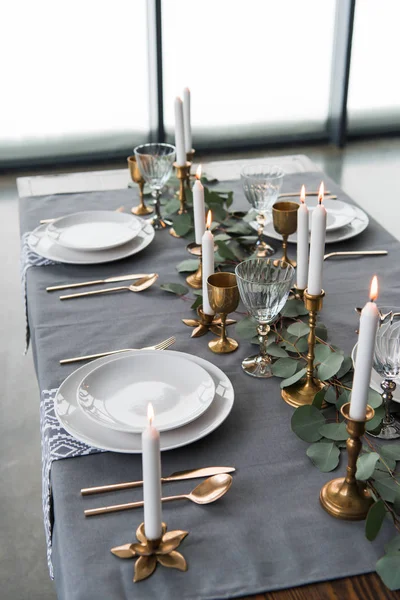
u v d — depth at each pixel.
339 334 1.41
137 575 0.89
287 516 0.98
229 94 4.75
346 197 2.10
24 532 1.95
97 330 1.45
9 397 2.50
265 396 1.23
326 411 1.18
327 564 0.90
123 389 1.20
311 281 1.14
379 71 4.93
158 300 1.57
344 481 0.98
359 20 4.74
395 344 1.08
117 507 1.00
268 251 1.75
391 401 1.19
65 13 4.23
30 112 4.43
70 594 0.88
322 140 5.05
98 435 1.10
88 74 4.43
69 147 4.60
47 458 1.12
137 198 2.15
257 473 1.06
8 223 3.82
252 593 0.87
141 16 4.34
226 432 1.14
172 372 1.23
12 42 4.23
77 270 1.70
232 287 1.27
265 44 4.65
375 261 1.73
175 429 1.11
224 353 1.35
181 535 0.93
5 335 2.85
